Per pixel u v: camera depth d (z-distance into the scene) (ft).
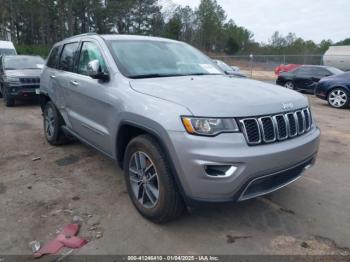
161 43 14.25
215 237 9.61
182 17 251.39
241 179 8.42
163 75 12.04
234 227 10.12
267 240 9.50
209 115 8.44
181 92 9.62
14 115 27.76
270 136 9.05
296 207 11.42
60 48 17.58
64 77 15.37
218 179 8.38
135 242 9.34
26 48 147.64
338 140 20.47
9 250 8.98
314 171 14.94
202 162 8.31
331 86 34.91
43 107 19.15
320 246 9.24
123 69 11.69
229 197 8.58
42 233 9.75
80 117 14.10
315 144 10.50
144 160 10.17
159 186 9.42
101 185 13.09
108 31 200.44
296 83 50.24
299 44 277.64
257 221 10.47
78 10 190.49
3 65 33.60
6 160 16.01
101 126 12.32
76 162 15.69
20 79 31.07
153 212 9.88
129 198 11.95
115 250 8.99
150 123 9.25
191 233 9.78
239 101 9.05
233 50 284.00
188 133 8.44
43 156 16.57
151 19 211.20
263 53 263.90
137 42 13.51
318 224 10.36
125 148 11.43
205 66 14.02
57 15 194.70
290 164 9.39
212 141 8.30
